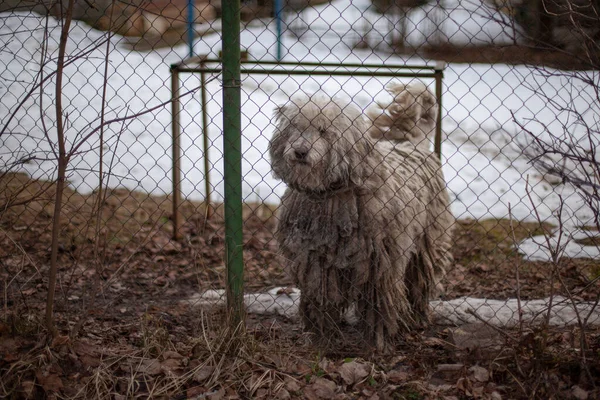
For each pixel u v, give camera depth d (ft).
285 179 12.47
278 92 35.09
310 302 12.89
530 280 17.11
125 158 26.71
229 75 11.74
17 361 10.91
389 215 12.33
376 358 12.37
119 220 20.98
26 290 15.26
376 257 12.27
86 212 21.26
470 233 20.80
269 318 14.89
